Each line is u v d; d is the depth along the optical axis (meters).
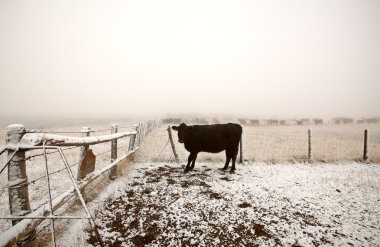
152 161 9.81
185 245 3.99
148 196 5.87
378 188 6.89
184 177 7.57
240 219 4.84
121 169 7.81
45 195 5.62
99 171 5.52
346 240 4.23
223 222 4.71
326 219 4.96
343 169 9.24
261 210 5.27
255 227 4.56
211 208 5.29
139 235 4.22
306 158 10.90
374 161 10.64
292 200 5.88
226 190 6.39
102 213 4.90
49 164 8.72
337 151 12.37
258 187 6.73
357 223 4.83
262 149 12.59
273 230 4.48
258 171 8.58
